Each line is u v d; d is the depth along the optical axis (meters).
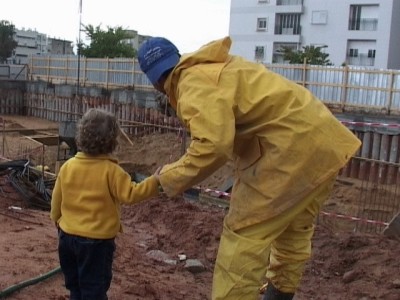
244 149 3.19
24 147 19.75
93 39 46.31
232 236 3.17
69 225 3.30
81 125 3.28
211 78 2.91
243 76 2.99
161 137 22.00
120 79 30.41
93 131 3.22
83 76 32.75
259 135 3.05
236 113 2.98
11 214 7.05
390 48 40.12
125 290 4.69
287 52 41.31
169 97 3.21
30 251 5.26
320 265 6.59
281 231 3.20
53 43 71.88
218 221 8.06
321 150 3.02
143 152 20.77
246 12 47.25
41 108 33.03
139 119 24.70
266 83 3.02
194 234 7.55
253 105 2.97
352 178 16.56
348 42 41.91
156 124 23.41
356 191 15.42
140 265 5.94
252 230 3.14
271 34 45.91
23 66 37.69
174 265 6.41
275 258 3.54
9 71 37.94
